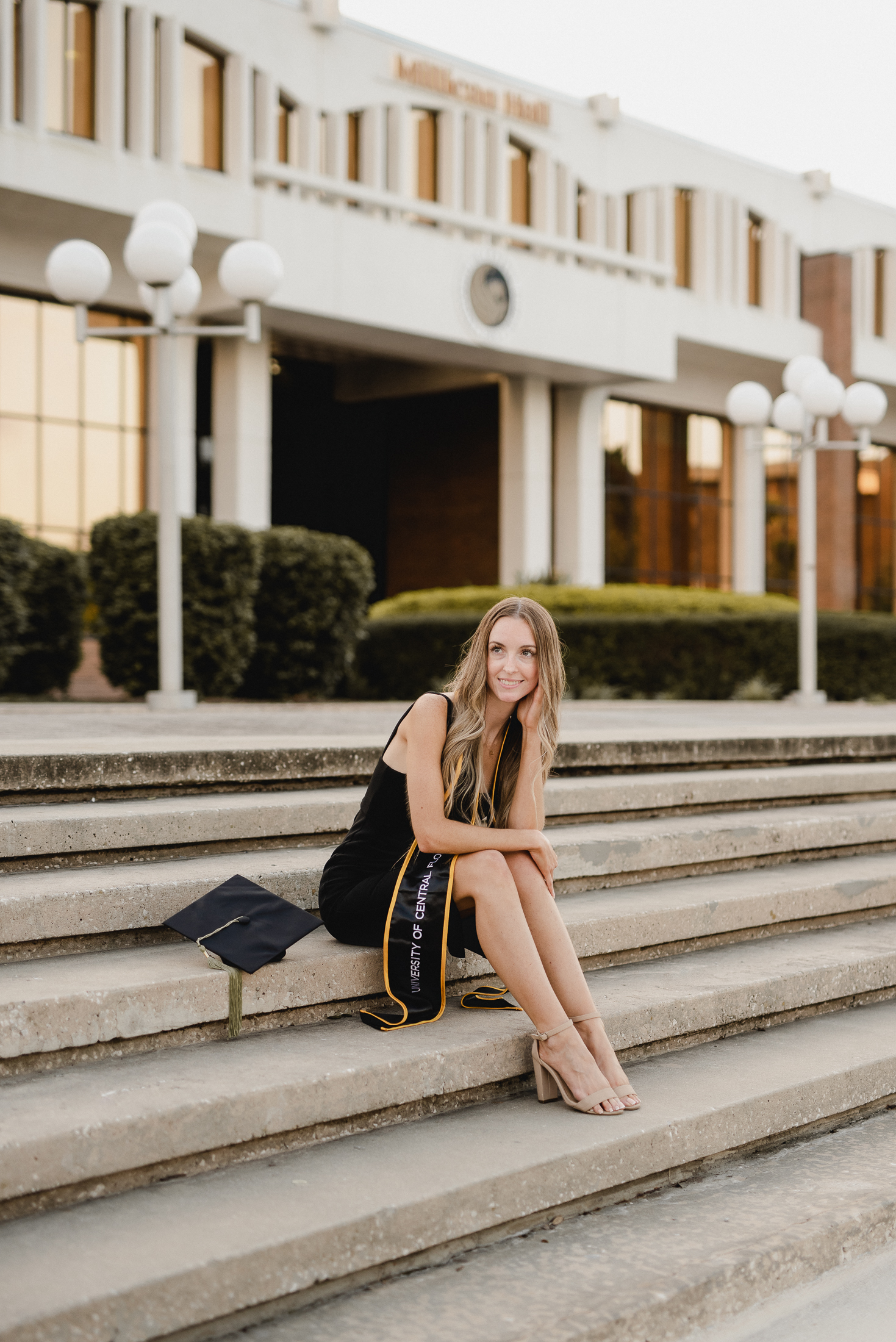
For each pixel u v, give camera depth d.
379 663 16.38
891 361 29.86
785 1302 2.69
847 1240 2.85
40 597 12.18
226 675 11.77
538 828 3.43
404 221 19.53
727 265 26.12
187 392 18.75
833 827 5.22
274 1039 3.10
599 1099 3.07
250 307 9.77
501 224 20.59
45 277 17.55
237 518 19.12
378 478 27.56
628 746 5.51
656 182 24.77
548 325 21.38
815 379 12.76
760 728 7.20
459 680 3.37
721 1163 3.21
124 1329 2.15
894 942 4.43
